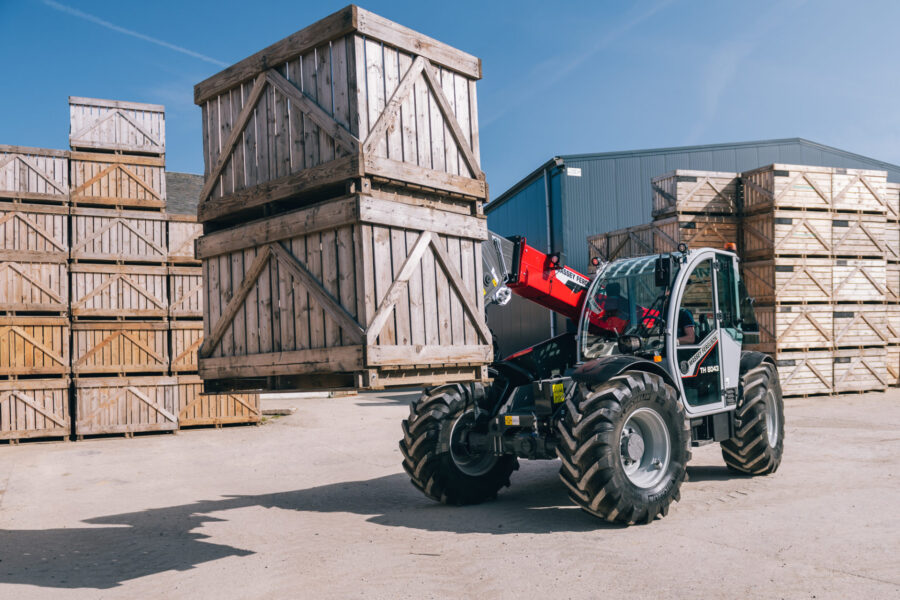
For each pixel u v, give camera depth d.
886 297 15.50
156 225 13.99
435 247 5.22
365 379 4.67
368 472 8.68
